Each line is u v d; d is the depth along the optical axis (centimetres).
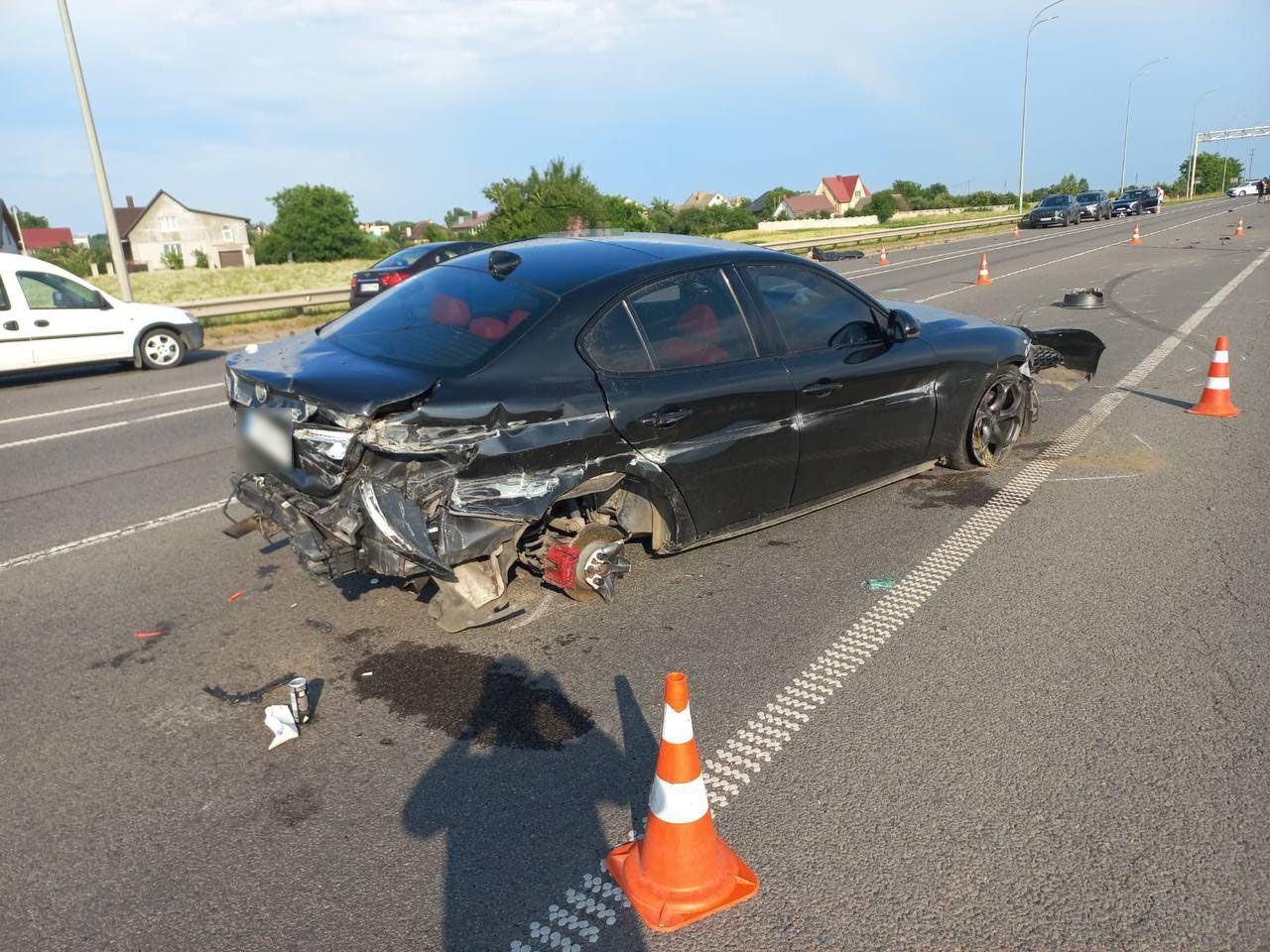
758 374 437
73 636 417
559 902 249
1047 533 502
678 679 243
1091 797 282
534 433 361
